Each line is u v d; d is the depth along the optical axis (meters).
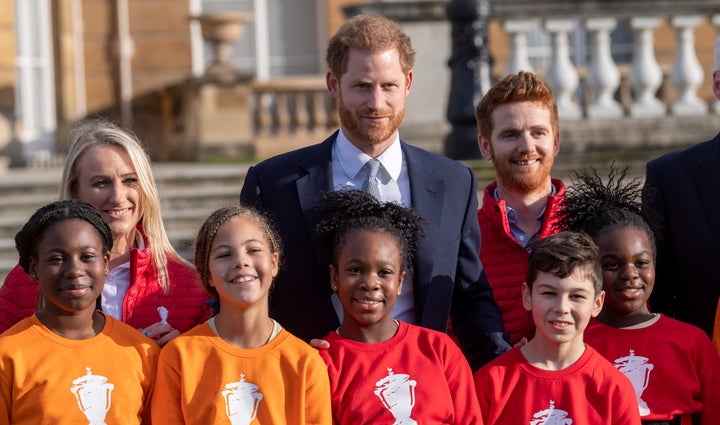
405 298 4.43
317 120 14.75
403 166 4.52
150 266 4.41
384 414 4.04
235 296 3.98
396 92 4.33
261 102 14.66
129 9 16.84
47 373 3.89
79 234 3.95
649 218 4.68
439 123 11.32
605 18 11.02
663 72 13.42
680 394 4.35
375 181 4.45
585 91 12.45
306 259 4.36
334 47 4.36
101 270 4.00
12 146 15.08
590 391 4.19
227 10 17.27
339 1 16.92
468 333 4.48
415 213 4.29
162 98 16.50
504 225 4.69
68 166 4.39
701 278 4.72
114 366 3.96
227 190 10.12
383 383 4.09
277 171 4.47
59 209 4.01
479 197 8.62
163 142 16.61
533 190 4.80
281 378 3.98
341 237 4.17
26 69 15.88
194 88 14.40
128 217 4.37
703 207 4.75
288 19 17.34
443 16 11.34
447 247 4.43
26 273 4.14
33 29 16.06
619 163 9.84
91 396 3.90
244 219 4.09
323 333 4.36
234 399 3.93
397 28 4.37
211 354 4.00
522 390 4.21
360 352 4.14
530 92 4.71
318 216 4.36
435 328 4.39
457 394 4.14
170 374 3.98
